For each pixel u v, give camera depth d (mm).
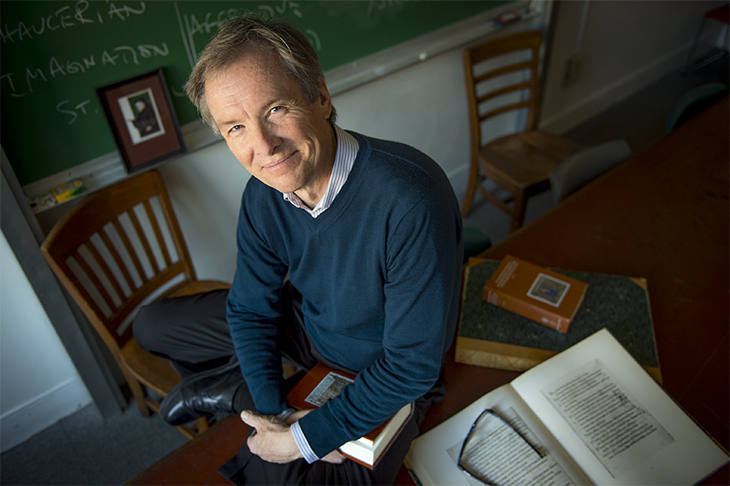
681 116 1928
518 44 2262
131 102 1440
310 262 940
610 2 2859
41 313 1574
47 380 1744
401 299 827
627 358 1030
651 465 871
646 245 1350
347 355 1045
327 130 777
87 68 1364
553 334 1113
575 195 1535
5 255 1399
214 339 1295
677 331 1125
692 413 973
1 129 1299
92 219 1404
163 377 1455
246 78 671
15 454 1762
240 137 726
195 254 1928
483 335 1121
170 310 1333
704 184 1523
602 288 1207
